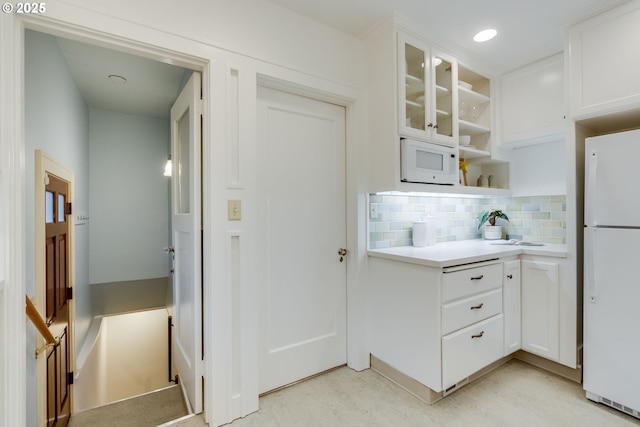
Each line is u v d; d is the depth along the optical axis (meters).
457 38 2.13
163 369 4.18
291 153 1.99
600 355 1.71
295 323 2.00
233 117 1.65
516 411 1.68
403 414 1.67
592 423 1.57
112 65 2.50
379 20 1.96
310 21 1.92
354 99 2.12
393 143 1.98
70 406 2.38
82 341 3.00
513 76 2.55
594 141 1.72
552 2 1.77
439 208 2.73
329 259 2.15
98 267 3.74
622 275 1.62
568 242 1.96
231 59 1.62
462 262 1.80
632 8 1.69
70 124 2.61
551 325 2.04
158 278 4.06
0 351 1.10
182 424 1.62
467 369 1.82
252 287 1.70
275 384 1.92
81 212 3.13
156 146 4.08
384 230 2.33
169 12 1.45
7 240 1.14
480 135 2.67
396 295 1.96
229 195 1.63
